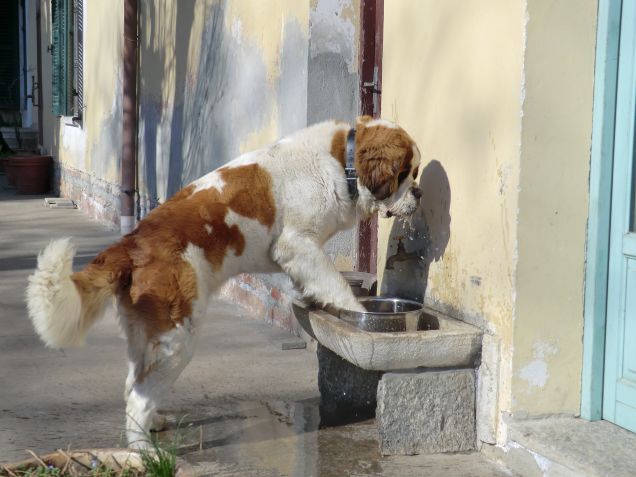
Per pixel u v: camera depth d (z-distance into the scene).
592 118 3.93
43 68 17.66
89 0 13.52
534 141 3.85
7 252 9.81
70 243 3.68
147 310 3.89
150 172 10.57
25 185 16.12
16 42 20.48
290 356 5.92
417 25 4.71
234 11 7.55
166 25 9.80
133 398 3.98
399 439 4.13
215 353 5.97
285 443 4.33
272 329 6.62
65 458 3.49
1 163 18.70
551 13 3.81
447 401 4.16
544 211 3.90
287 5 6.34
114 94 11.84
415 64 4.75
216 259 4.12
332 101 6.07
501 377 4.01
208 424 4.61
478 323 4.18
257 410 4.84
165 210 4.09
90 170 13.36
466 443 4.21
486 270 4.11
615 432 3.87
